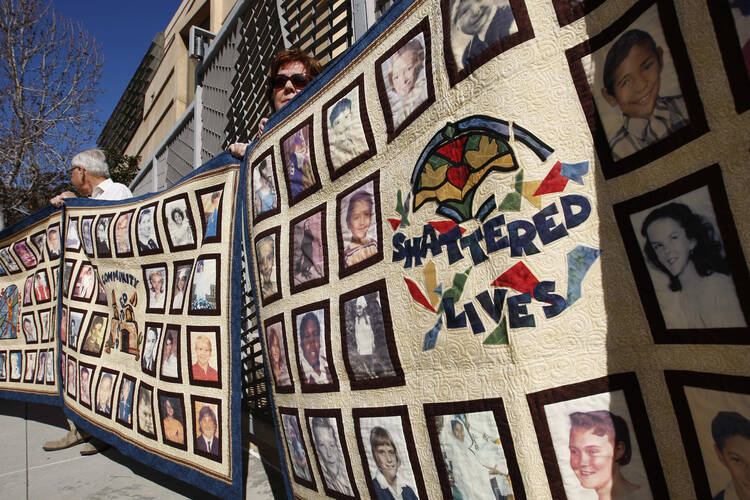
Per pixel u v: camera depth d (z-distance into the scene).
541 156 0.96
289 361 1.60
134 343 2.29
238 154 1.94
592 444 0.89
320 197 1.54
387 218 1.29
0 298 3.47
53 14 8.97
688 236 0.80
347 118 1.45
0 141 8.61
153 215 2.25
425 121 1.20
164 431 2.03
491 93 1.04
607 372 0.88
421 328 1.17
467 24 1.11
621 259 0.88
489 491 1.00
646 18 0.85
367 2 2.43
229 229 1.91
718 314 0.76
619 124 0.88
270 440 2.34
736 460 0.75
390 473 1.24
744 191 0.73
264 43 3.62
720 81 0.76
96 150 3.04
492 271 1.01
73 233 2.83
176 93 10.90
